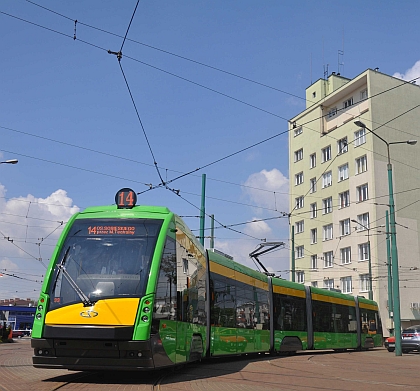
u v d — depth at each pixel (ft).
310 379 41.52
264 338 69.05
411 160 155.22
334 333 92.48
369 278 138.51
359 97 160.45
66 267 35.47
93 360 33.40
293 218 182.60
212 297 53.78
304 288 85.30
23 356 63.72
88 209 39.01
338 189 163.12
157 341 34.45
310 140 177.88
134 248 36.06
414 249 151.12
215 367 49.75
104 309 33.81
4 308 234.17
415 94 159.53
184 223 43.34
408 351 106.22
